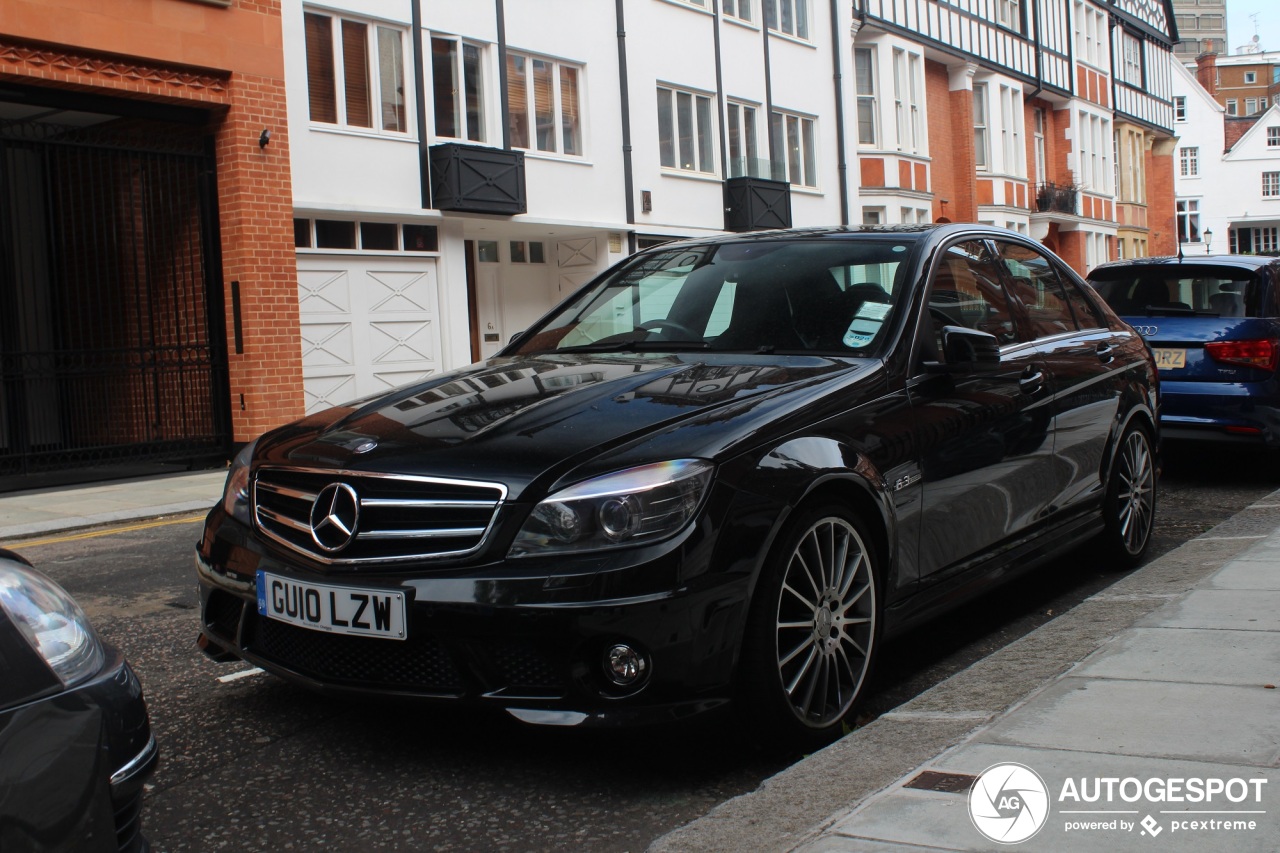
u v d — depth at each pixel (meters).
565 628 2.96
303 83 14.05
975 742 2.99
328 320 14.47
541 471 3.10
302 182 14.07
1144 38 45.16
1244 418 8.05
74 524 8.62
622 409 3.44
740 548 3.11
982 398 4.30
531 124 17.47
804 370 3.79
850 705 3.54
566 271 19.27
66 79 11.05
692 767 3.35
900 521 3.76
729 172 22.00
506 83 16.98
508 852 2.86
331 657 3.29
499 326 18.59
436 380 4.19
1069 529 5.09
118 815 2.15
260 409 12.68
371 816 3.08
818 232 4.82
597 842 2.89
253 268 12.62
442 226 15.95
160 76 11.80
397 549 3.18
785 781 2.96
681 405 3.44
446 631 3.04
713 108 21.55
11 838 1.91
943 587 4.06
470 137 16.56
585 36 18.39
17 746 1.93
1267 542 5.38
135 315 12.91
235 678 4.33
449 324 15.99
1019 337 4.85
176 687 4.25
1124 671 3.49
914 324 4.11
